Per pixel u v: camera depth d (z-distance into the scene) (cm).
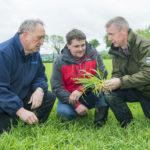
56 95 195
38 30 169
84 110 193
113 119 202
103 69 198
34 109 188
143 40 180
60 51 198
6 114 175
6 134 157
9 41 177
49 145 152
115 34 177
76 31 186
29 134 171
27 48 174
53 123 185
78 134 169
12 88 179
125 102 194
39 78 192
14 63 175
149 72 177
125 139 163
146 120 192
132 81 178
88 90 197
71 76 195
